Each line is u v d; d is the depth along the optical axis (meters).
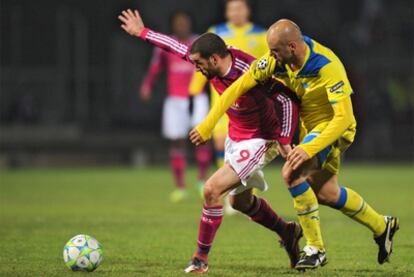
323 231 32.12
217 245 28.16
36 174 72.38
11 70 86.50
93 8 91.31
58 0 88.69
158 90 95.06
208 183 21.84
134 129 90.38
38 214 38.97
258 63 21.20
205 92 49.75
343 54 100.00
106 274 21.70
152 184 60.38
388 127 94.38
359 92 90.81
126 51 94.12
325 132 20.52
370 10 105.81
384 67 97.88
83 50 88.19
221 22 93.44
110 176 69.81
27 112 85.50
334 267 23.33
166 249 27.12
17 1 87.12
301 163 20.47
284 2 102.88
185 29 47.53
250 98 21.88
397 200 46.34
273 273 22.06
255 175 22.52
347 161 92.56
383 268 23.16
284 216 37.06
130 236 30.55
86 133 87.31
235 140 22.73
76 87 88.00
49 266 23.20
